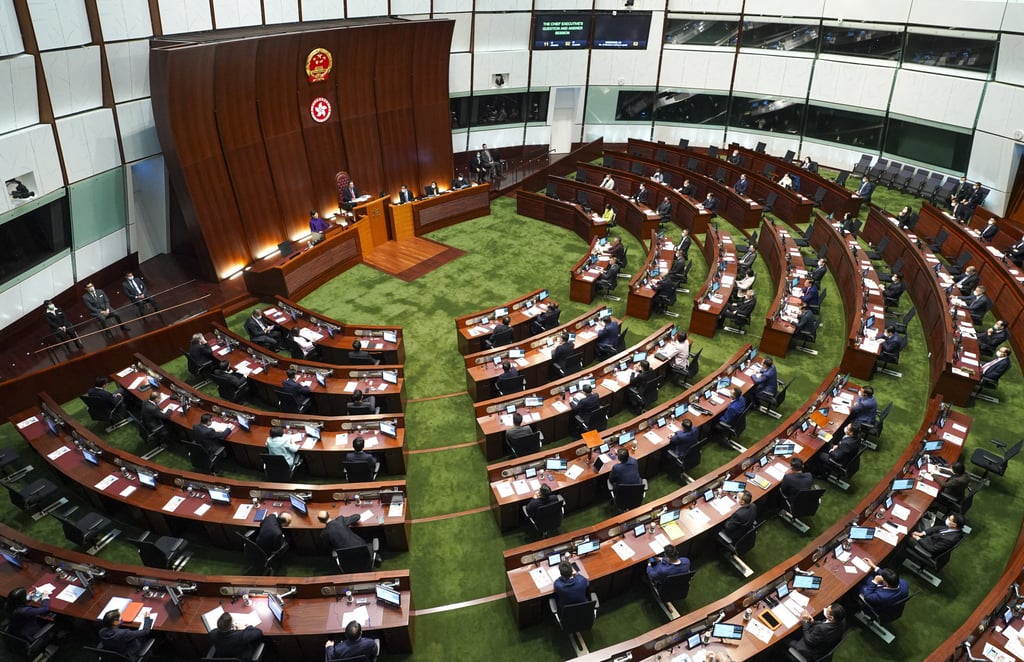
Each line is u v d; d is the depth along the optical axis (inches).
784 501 404.2
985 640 303.9
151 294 685.9
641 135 1203.9
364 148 880.3
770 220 841.5
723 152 1162.6
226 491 393.7
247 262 761.0
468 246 849.5
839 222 826.8
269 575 381.4
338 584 326.6
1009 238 749.9
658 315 685.9
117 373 530.0
